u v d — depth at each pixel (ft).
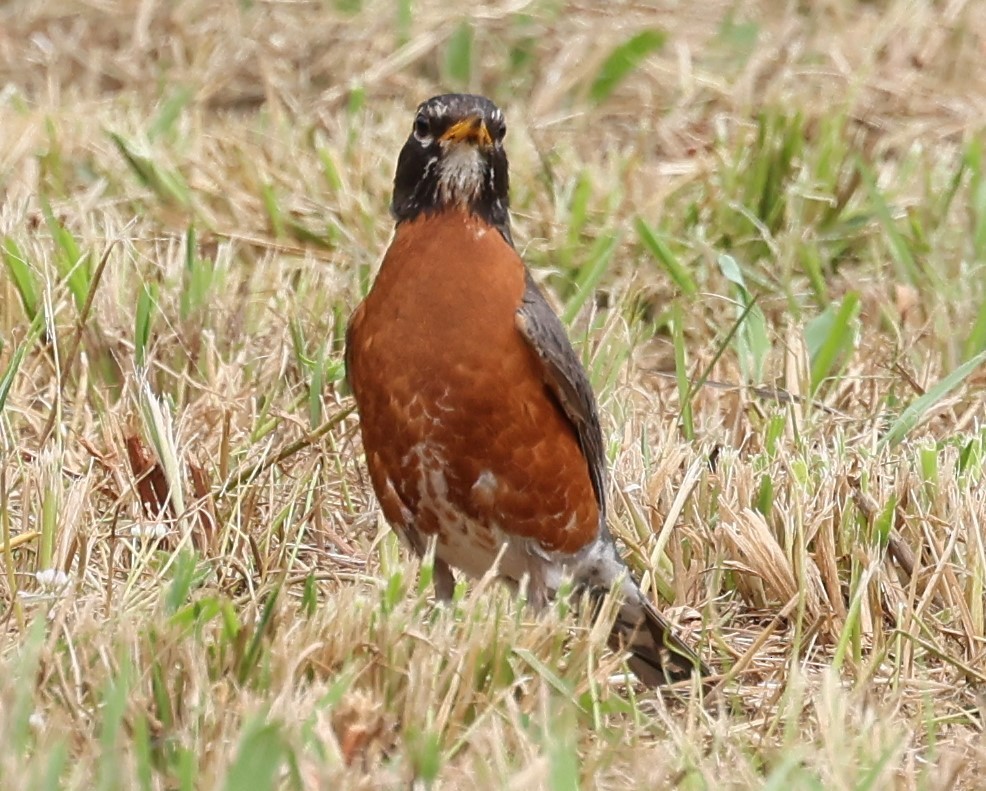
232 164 46.06
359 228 43.60
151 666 23.24
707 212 45.21
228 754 21.03
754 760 23.58
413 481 28.55
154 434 31.32
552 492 28.53
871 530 30.48
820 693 25.80
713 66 55.36
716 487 32.58
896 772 23.12
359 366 28.53
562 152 48.39
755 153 46.47
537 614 28.99
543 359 27.99
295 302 38.65
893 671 27.30
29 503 30.35
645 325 41.88
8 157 45.52
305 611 26.81
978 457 33.04
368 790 20.76
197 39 55.52
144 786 20.31
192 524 29.96
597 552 29.43
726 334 40.57
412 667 23.22
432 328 27.78
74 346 34.06
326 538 31.99
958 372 34.99
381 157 46.75
